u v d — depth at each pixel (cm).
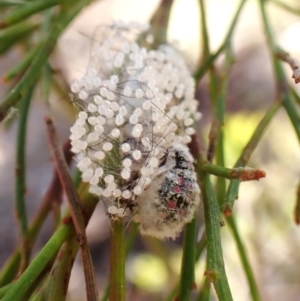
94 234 20
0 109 7
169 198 6
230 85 22
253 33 23
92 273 6
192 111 8
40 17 12
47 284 7
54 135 8
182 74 8
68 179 7
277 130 20
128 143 6
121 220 7
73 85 7
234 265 18
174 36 22
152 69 7
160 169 6
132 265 19
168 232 6
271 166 19
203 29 11
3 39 11
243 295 18
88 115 7
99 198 7
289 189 19
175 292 9
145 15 23
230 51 10
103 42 8
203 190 7
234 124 16
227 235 17
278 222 18
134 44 7
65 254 7
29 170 20
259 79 22
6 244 19
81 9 9
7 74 10
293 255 18
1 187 20
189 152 7
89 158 6
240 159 8
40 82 13
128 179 6
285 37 22
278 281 19
